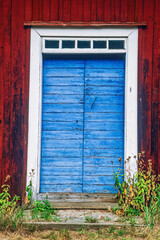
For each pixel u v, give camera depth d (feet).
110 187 17.97
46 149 18.04
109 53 17.69
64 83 18.15
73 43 17.72
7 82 17.42
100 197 17.40
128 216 15.66
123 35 17.39
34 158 17.29
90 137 18.08
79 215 15.90
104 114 18.10
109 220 15.14
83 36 17.49
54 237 13.38
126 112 17.42
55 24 17.34
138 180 16.71
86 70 18.15
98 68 18.15
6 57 17.43
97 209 16.87
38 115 17.44
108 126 18.07
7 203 15.93
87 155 18.04
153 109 17.25
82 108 18.11
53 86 18.15
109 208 16.55
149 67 17.30
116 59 18.11
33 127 17.35
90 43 17.65
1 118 17.37
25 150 17.29
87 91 18.11
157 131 17.25
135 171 17.13
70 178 18.02
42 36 17.56
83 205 16.99
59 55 18.12
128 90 17.37
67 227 14.47
